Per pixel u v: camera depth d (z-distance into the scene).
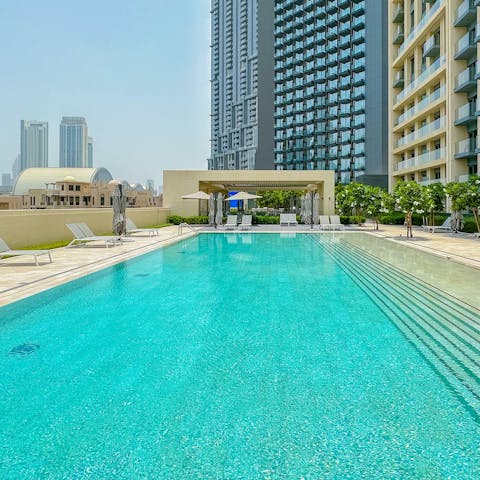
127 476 2.40
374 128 78.75
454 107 27.95
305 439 2.78
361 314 6.07
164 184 31.50
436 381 3.72
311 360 4.24
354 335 5.08
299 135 91.12
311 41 89.19
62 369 4.02
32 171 96.31
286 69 94.50
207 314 6.06
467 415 3.10
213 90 185.12
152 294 7.39
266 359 4.27
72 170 96.62
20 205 68.75
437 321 5.70
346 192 26.72
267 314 6.06
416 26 34.31
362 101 80.12
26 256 12.03
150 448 2.69
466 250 13.66
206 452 2.64
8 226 12.89
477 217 18.89
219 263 11.23
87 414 3.14
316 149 88.25
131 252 13.11
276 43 95.56
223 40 177.88
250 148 160.25
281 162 94.81
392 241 17.27
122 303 6.73
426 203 18.41
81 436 2.84
